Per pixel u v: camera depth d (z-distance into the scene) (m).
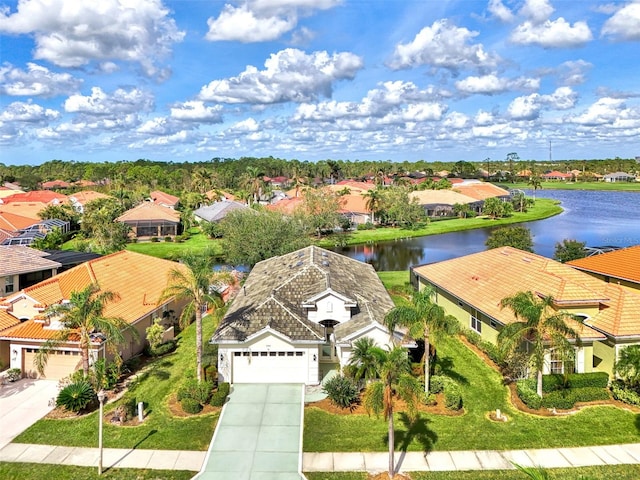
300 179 169.50
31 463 21.62
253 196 135.88
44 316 30.91
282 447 22.73
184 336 37.78
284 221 58.38
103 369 27.70
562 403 25.75
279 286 34.28
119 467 21.33
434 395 26.97
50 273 47.25
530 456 21.78
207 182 161.25
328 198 89.31
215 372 29.14
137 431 24.19
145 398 27.55
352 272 40.66
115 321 27.45
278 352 29.22
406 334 27.50
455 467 21.09
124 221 86.81
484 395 27.48
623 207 135.88
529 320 25.52
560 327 24.73
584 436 23.30
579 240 82.19
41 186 170.12
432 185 157.25
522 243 57.44
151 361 32.94
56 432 24.19
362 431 23.98
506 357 28.78
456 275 42.16
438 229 99.62
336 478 20.47
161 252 76.06
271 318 29.94
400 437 23.41
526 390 26.34
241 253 55.34
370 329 28.91
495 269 39.53
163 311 38.62
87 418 25.56
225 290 46.34
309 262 37.56
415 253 77.00
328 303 32.06
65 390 25.97
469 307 37.19
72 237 86.25
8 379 29.97
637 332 27.94
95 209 93.44
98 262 40.59
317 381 29.17
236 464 21.47
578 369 28.89
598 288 32.69
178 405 26.66
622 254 40.44
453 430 23.95
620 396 26.44
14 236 70.56
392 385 19.97
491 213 114.00
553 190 192.50
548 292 30.78
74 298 26.80
